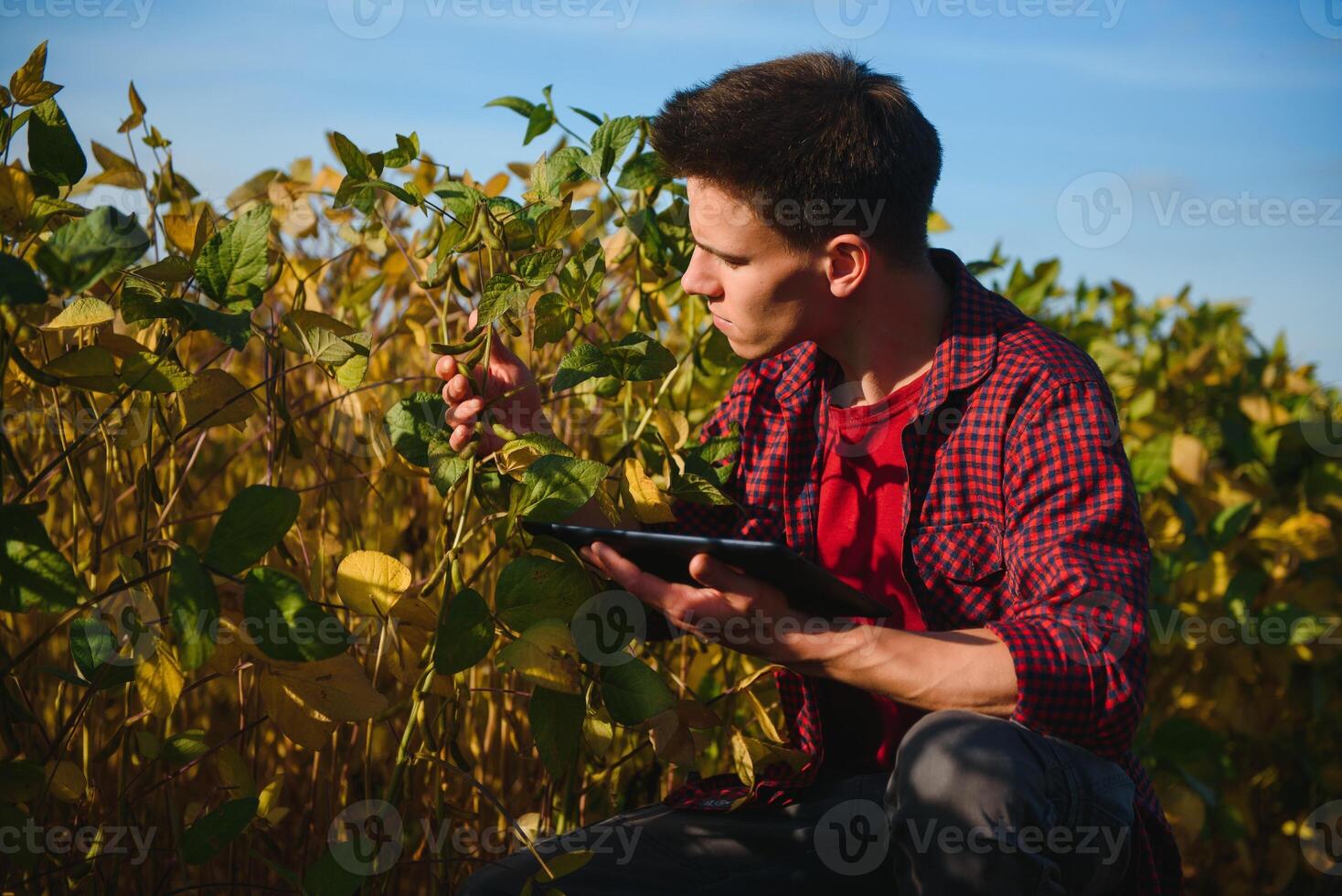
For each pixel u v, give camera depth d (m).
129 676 1.05
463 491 1.17
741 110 1.18
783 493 1.37
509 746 1.58
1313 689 2.14
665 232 1.47
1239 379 2.49
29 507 0.90
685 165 1.20
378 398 1.71
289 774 1.54
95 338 1.06
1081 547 1.09
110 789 1.34
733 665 1.60
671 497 1.29
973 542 1.19
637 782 1.49
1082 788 1.03
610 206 1.58
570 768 1.35
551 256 1.13
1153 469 2.02
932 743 1.00
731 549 0.96
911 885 1.01
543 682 0.98
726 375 1.74
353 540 1.51
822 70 1.24
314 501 1.63
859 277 1.22
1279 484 2.33
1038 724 1.02
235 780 1.14
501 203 1.25
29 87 1.02
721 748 1.42
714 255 1.23
